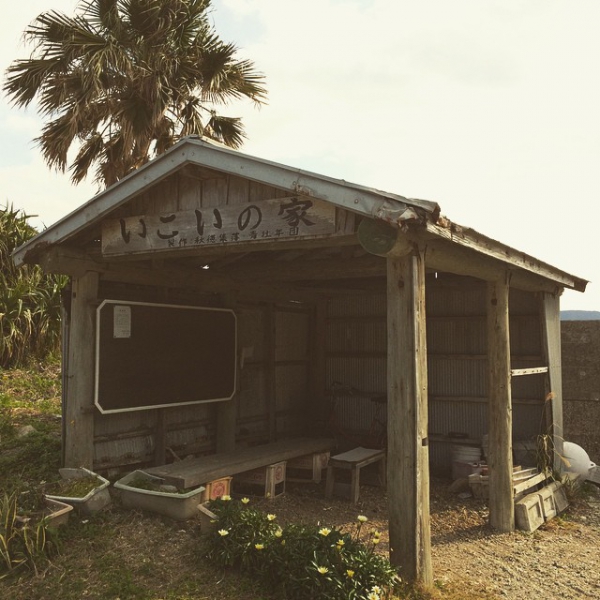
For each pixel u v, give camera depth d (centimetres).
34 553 412
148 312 600
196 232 459
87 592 383
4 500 454
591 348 823
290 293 782
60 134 1038
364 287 784
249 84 1141
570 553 514
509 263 526
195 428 671
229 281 689
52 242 524
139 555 428
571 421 830
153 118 1012
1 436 686
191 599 374
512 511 563
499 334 571
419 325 402
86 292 557
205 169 443
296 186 396
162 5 1043
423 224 356
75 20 1026
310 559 373
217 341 677
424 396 404
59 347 1055
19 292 999
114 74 1037
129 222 497
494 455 567
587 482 727
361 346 827
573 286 725
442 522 580
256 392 757
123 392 572
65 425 561
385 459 692
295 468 716
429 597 380
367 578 364
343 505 618
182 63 1062
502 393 568
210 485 538
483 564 479
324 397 845
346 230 393
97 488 493
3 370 963
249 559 398
